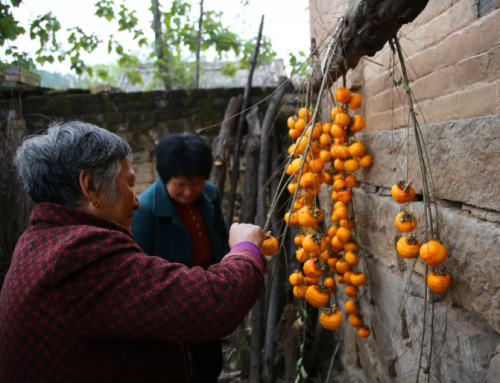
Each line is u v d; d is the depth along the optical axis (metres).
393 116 1.73
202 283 0.91
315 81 1.87
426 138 1.43
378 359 2.09
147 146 3.58
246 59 4.35
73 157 0.96
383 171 1.83
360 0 1.08
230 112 3.25
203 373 2.30
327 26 2.42
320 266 1.53
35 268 0.90
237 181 3.42
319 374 2.72
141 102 3.53
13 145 3.18
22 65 3.79
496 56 1.06
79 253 0.88
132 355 0.99
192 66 4.23
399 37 1.65
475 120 1.13
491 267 1.09
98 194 1.02
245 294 0.94
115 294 0.88
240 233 1.15
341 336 2.72
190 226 2.21
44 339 0.88
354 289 1.99
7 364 0.91
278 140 3.16
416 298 1.58
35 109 3.54
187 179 1.99
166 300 0.88
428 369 1.29
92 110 3.55
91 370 0.91
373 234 2.01
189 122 3.53
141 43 4.18
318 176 1.68
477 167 1.14
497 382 1.13
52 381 0.89
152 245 2.11
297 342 2.73
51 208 0.99
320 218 1.44
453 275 1.30
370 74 2.00
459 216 1.25
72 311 0.87
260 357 2.81
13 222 3.22
